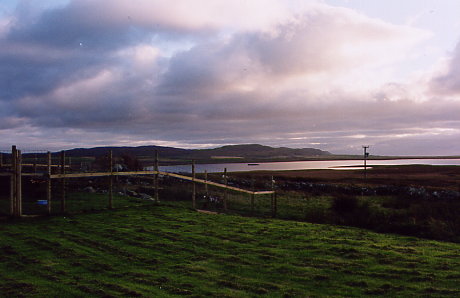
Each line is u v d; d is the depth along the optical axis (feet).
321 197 149.38
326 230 70.28
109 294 33.30
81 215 77.20
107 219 73.41
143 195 120.16
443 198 134.51
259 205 121.29
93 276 38.93
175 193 130.62
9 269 40.86
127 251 49.29
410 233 76.02
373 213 92.32
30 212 78.28
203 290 35.04
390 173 311.47
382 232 79.00
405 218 89.04
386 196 147.95
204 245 53.83
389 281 38.45
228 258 46.78
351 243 57.21
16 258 45.16
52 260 44.65
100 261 44.57
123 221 71.67
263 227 70.74
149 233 61.11
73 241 54.44
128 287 35.40
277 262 45.44
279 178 238.27
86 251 49.11
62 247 50.49
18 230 61.16
